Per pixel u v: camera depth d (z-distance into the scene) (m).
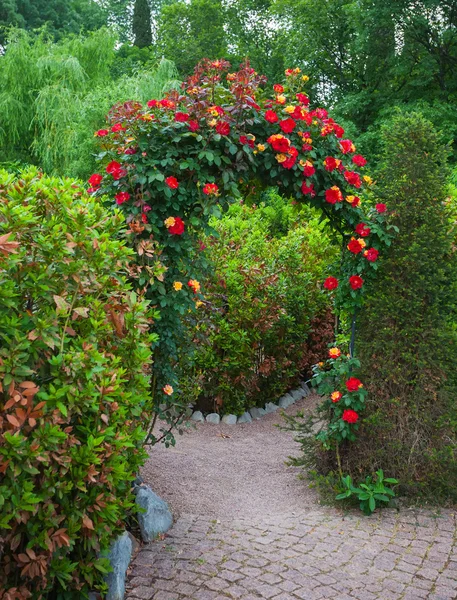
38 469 2.61
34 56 19.77
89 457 2.69
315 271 8.84
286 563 3.47
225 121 4.03
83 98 18.27
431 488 4.57
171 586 3.18
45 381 2.76
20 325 2.61
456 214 4.95
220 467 5.47
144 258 4.13
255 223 9.80
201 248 4.54
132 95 15.95
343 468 4.75
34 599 2.71
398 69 18.27
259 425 7.25
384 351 4.75
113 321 3.09
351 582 3.28
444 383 4.75
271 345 7.77
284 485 5.02
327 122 4.50
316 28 21.25
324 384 4.82
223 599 3.06
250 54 26.84
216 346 7.11
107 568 2.92
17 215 2.65
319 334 8.89
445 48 18.55
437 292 4.71
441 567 3.48
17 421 2.33
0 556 2.50
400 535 3.94
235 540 3.78
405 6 17.80
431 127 4.88
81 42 21.27
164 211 4.20
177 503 4.41
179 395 5.14
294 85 4.54
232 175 4.14
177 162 4.09
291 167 4.32
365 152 17.34
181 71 27.22
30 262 2.69
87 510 2.83
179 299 4.29
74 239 2.89
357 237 4.68
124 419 3.09
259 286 7.36
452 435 4.66
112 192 4.22
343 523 4.14
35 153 18.08
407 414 4.67
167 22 28.62
